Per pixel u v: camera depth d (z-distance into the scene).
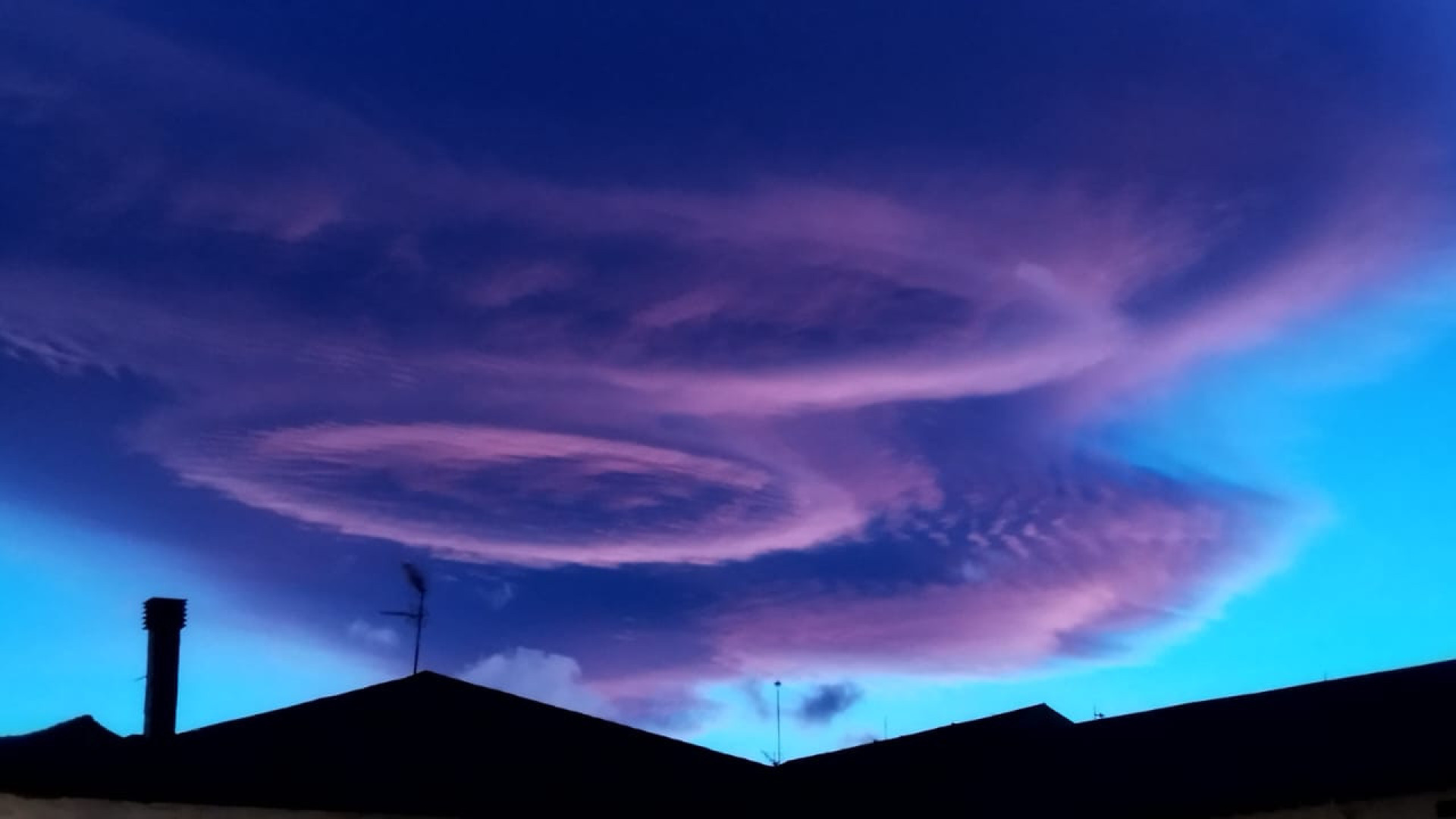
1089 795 8.77
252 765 8.09
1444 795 7.63
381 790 8.30
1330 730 8.39
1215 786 8.15
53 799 7.44
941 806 9.57
